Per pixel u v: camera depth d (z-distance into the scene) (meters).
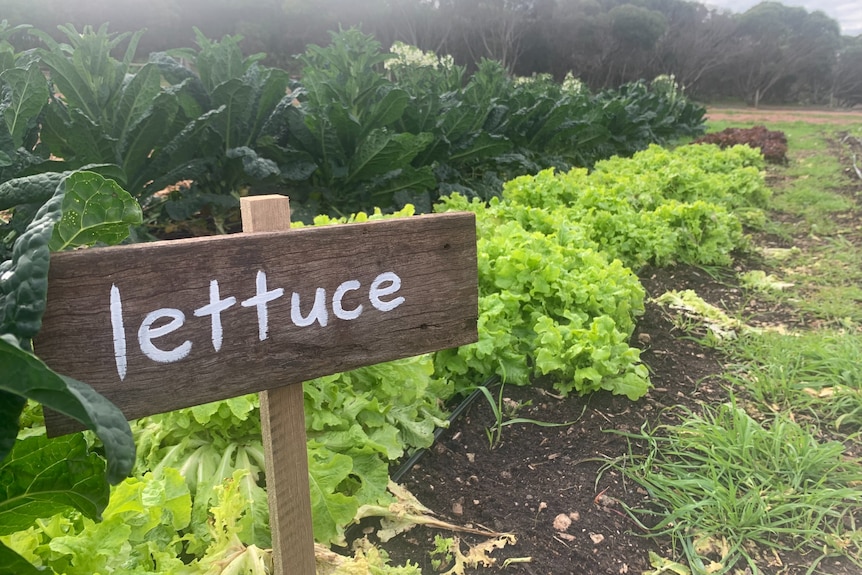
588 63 44.59
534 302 3.32
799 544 2.12
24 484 1.13
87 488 1.17
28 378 0.85
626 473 2.46
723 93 52.25
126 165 4.21
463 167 7.54
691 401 3.06
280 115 5.09
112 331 1.09
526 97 9.52
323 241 1.27
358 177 5.41
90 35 4.10
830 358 3.30
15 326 0.89
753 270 5.20
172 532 1.74
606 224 4.98
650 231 5.01
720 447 2.54
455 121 6.57
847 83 51.38
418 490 2.29
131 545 1.59
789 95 51.84
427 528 2.12
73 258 1.04
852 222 6.95
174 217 4.43
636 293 3.66
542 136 9.09
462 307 1.50
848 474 2.45
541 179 5.91
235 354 1.22
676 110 18.41
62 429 1.05
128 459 0.88
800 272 5.19
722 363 3.49
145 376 1.14
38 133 4.04
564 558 2.05
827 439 2.79
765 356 3.49
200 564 1.62
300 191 5.40
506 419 2.77
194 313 1.16
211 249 1.15
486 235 4.13
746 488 2.41
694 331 3.90
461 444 2.59
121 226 1.16
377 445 2.14
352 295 1.33
